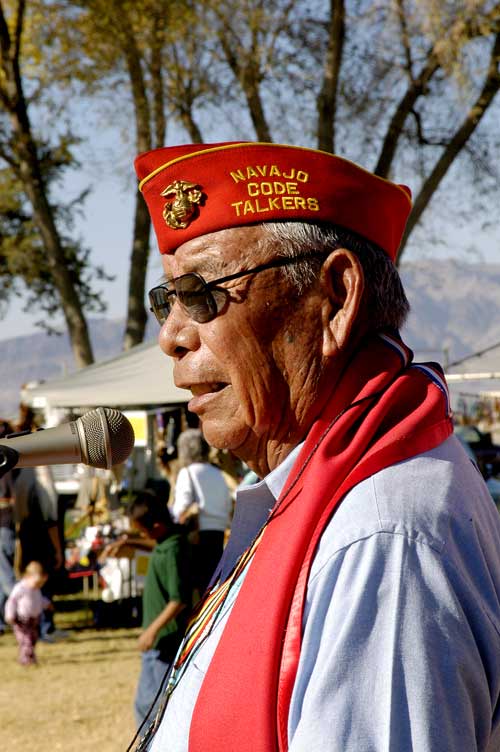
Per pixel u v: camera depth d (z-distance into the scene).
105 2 12.96
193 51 13.86
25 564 7.50
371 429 1.28
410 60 13.09
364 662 1.06
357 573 1.11
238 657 1.19
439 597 1.09
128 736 5.52
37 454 1.61
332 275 1.42
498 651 1.12
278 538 1.26
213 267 1.43
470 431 17.34
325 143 13.34
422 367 1.43
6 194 17.77
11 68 14.34
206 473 6.70
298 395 1.42
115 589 8.52
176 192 1.45
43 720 5.84
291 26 13.48
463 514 1.19
